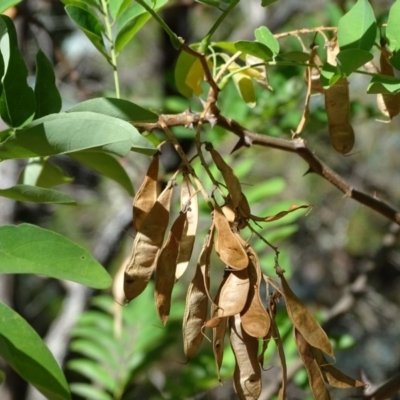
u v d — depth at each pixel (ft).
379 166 8.91
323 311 3.88
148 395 4.63
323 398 2.15
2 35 2.33
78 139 2.11
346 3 3.93
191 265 6.64
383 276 7.33
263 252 3.64
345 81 2.42
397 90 2.26
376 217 8.59
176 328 3.85
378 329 7.36
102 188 7.54
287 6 5.83
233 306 2.11
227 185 2.21
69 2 2.52
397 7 2.34
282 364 2.11
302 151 2.50
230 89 3.63
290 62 2.35
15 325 2.06
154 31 6.55
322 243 8.52
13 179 4.11
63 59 4.33
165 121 2.35
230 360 3.44
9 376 4.67
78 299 4.59
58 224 7.97
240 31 5.71
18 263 2.07
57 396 2.03
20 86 2.31
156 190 2.24
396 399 3.97
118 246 5.09
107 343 3.76
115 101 2.22
